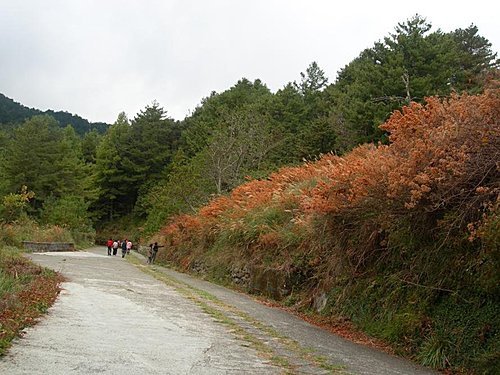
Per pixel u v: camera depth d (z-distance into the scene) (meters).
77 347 7.01
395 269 10.52
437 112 9.66
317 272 13.44
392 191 8.96
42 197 59.28
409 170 8.66
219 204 25.27
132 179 74.94
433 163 8.77
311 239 14.04
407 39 32.44
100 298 12.27
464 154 8.13
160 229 41.16
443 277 9.01
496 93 8.41
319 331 10.43
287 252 15.77
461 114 8.64
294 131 55.50
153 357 6.78
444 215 8.80
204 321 10.12
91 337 7.75
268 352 7.66
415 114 9.94
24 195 40.66
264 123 40.09
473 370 7.59
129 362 6.41
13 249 27.66
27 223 41.25
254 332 9.38
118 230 73.00
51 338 7.42
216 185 35.84
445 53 32.22
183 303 12.63
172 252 30.80
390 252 10.74
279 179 21.61
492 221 7.22
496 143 8.16
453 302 8.61
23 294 10.58
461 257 8.67
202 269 23.05
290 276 14.82
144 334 8.34
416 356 8.55
